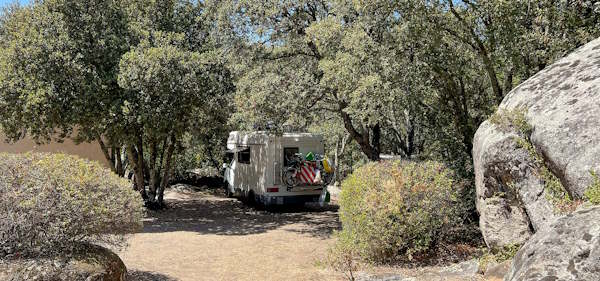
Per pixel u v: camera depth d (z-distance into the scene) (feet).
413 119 42.39
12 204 17.31
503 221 19.70
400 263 24.39
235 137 61.11
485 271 19.29
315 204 57.16
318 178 49.42
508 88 32.17
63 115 38.27
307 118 42.09
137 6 46.09
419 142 54.95
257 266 26.00
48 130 40.47
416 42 29.94
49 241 17.94
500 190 19.58
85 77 38.83
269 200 49.65
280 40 44.73
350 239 25.30
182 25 47.57
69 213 17.70
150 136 43.39
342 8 35.12
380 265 24.20
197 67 41.16
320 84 35.50
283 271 24.67
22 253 17.76
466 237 27.58
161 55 38.88
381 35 32.45
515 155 18.37
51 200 17.57
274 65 45.47
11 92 36.68
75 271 17.33
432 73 31.14
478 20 29.86
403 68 30.04
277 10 40.93
